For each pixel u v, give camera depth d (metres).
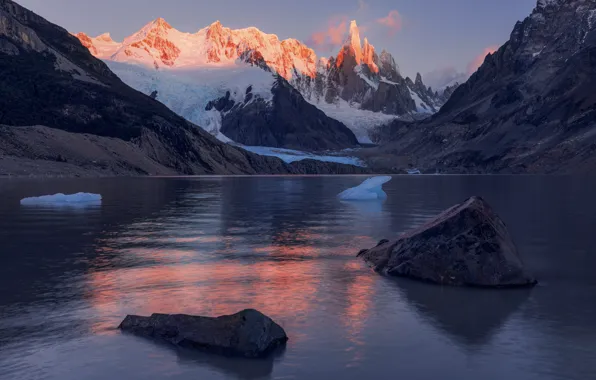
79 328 9.34
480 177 148.88
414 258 13.86
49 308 10.60
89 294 11.80
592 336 8.96
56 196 41.44
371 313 10.35
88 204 39.53
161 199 45.97
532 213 33.19
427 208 37.56
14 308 10.59
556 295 12.01
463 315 10.24
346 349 8.34
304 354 8.12
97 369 7.51
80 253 17.56
